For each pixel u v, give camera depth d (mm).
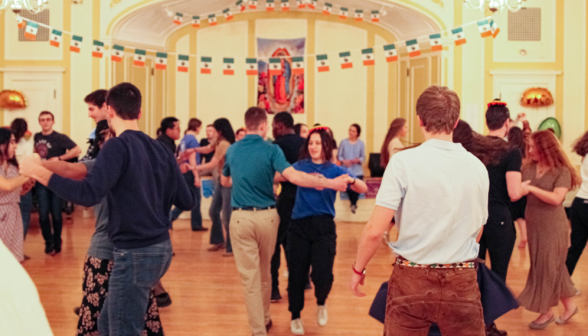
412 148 1922
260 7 10055
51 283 4617
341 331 3566
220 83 10477
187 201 2457
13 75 9258
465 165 1860
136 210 2154
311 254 3434
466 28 8977
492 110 3115
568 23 8992
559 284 3457
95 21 9047
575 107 9031
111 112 2268
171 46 10242
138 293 2178
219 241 6059
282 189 3959
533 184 3479
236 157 3244
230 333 3496
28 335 915
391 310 1897
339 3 9508
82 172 2111
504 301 2268
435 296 1826
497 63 9047
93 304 2537
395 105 10273
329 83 10516
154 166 2254
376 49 10328
